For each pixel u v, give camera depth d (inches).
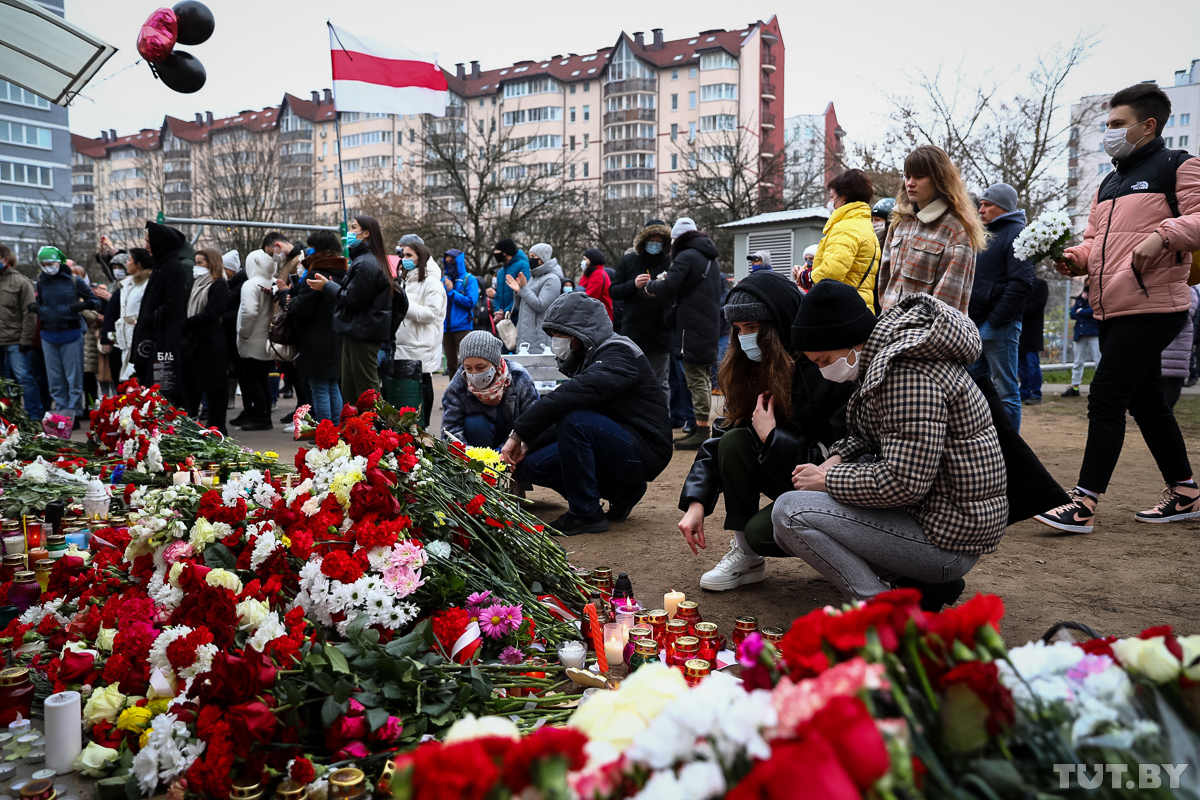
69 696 93.0
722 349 460.4
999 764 41.6
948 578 110.6
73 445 261.9
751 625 105.7
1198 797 41.1
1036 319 439.8
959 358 103.5
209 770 77.4
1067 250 183.2
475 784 36.9
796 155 1358.3
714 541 185.8
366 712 82.6
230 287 370.0
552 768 38.7
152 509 122.9
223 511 111.9
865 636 44.3
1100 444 177.9
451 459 132.4
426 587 110.4
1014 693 45.8
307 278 307.6
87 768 89.4
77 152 3289.9
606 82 2891.2
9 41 245.4
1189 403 422.3
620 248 1328.7
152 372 316.2
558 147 2940.5
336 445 122.3
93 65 256.5
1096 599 139.0
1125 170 178.9
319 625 96.3
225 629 87.0
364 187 2440.9
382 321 273.7
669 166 2908.5
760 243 565.6
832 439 130.3
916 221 176.4
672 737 41.9
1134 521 189.9
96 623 104.7
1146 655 47.3
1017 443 111.3
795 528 113.4
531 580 130.7
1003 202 235.8
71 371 370.3
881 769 36.0
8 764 92.8
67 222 1574.8
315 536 104.0
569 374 203.5
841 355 110.0
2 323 372.5
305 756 79.1
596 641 107.7
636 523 203.6
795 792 33.8
